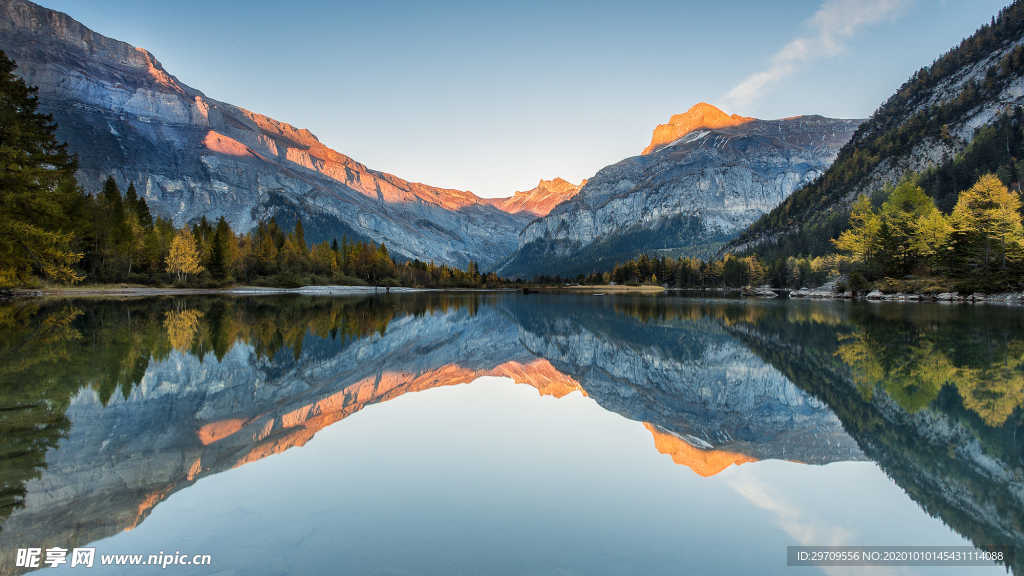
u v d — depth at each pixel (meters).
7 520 5.94
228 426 10.34
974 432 10.89
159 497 6.75
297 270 119.12
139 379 14.24
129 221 85.81
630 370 20.39
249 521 6.08
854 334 29.20
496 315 52.03
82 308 39.69
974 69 169.62
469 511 6.56
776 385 16.72
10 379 13.62
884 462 9.03
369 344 25.23
